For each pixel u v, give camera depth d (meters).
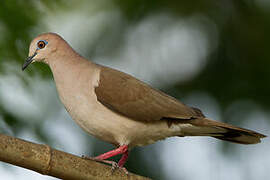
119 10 12.96
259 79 12.86
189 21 13.23
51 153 6.80
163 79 13.24
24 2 10.74
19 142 6.59
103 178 7.29
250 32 13.20
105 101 8.95
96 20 12.95
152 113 9.02
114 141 9.30
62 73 9.27
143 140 9.32
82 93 8.97
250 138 9.21
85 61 9.38
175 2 13.12
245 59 13.12
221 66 13.13
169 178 11.34
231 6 13.35
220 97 12.88
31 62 9.75
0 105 9.85
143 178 7.67
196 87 13.12
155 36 13.14
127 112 8.95
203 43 13.34
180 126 9.27
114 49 12.91
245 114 12.56
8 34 10.43
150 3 12.98
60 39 9.67
